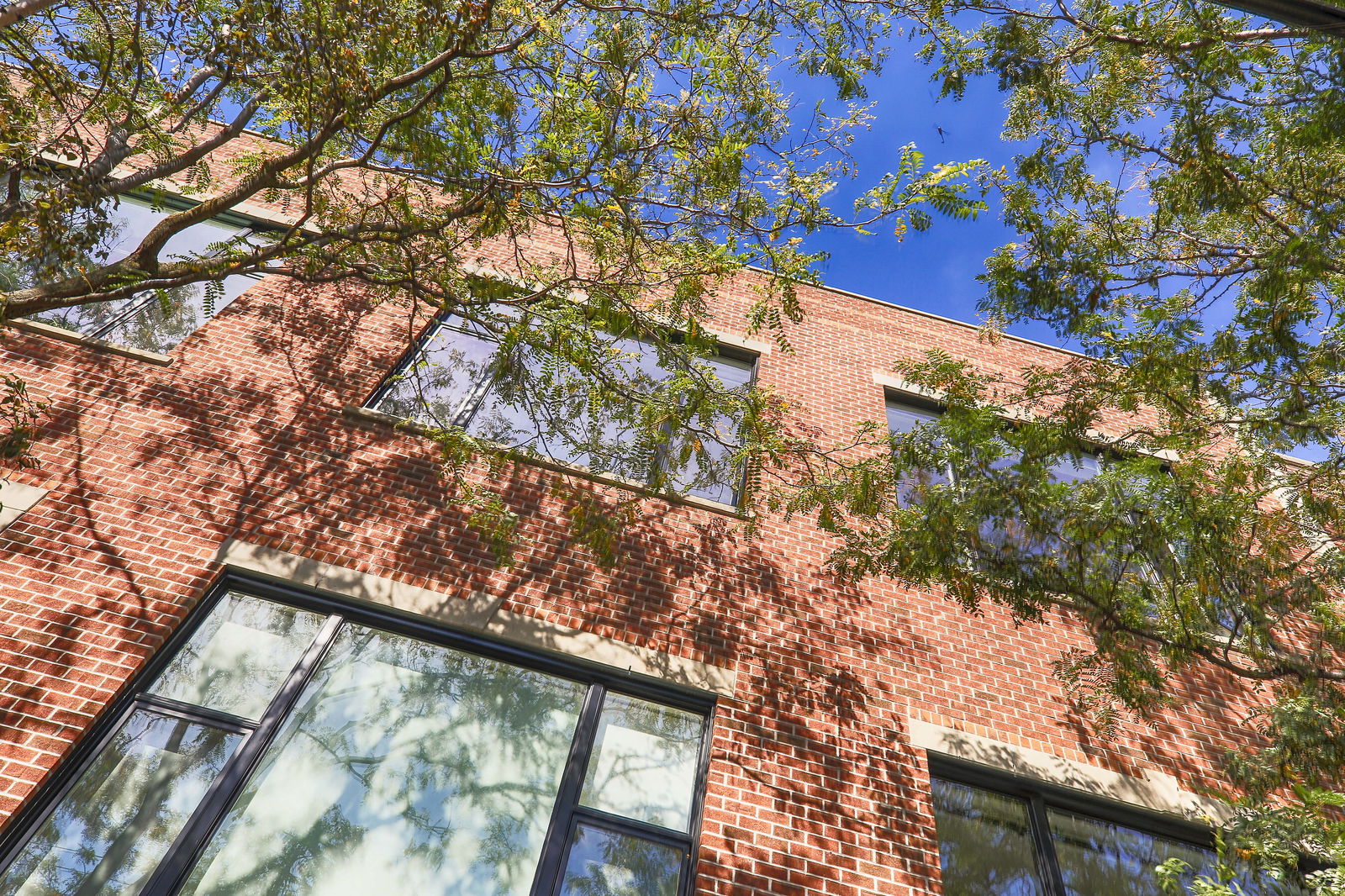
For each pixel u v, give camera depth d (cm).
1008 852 680
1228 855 649
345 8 507
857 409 1055
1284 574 612
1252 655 615
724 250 646
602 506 825
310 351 891
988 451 625
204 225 1022
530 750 655
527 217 642
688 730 697
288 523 730
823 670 749
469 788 625
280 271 577
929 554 616
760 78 649
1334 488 650
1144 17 565
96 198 542
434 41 562
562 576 757
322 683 656
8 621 605
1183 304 660
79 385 781
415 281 612
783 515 873
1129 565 651
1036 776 711
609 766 661
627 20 633
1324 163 559
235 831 570
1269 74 548
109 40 546
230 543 703
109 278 531
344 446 808
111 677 600
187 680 634
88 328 847
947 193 579
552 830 613
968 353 1208
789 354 1109
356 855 578
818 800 655
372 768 620
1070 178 627
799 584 815
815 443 977
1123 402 638
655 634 737
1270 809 579
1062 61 621
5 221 512
